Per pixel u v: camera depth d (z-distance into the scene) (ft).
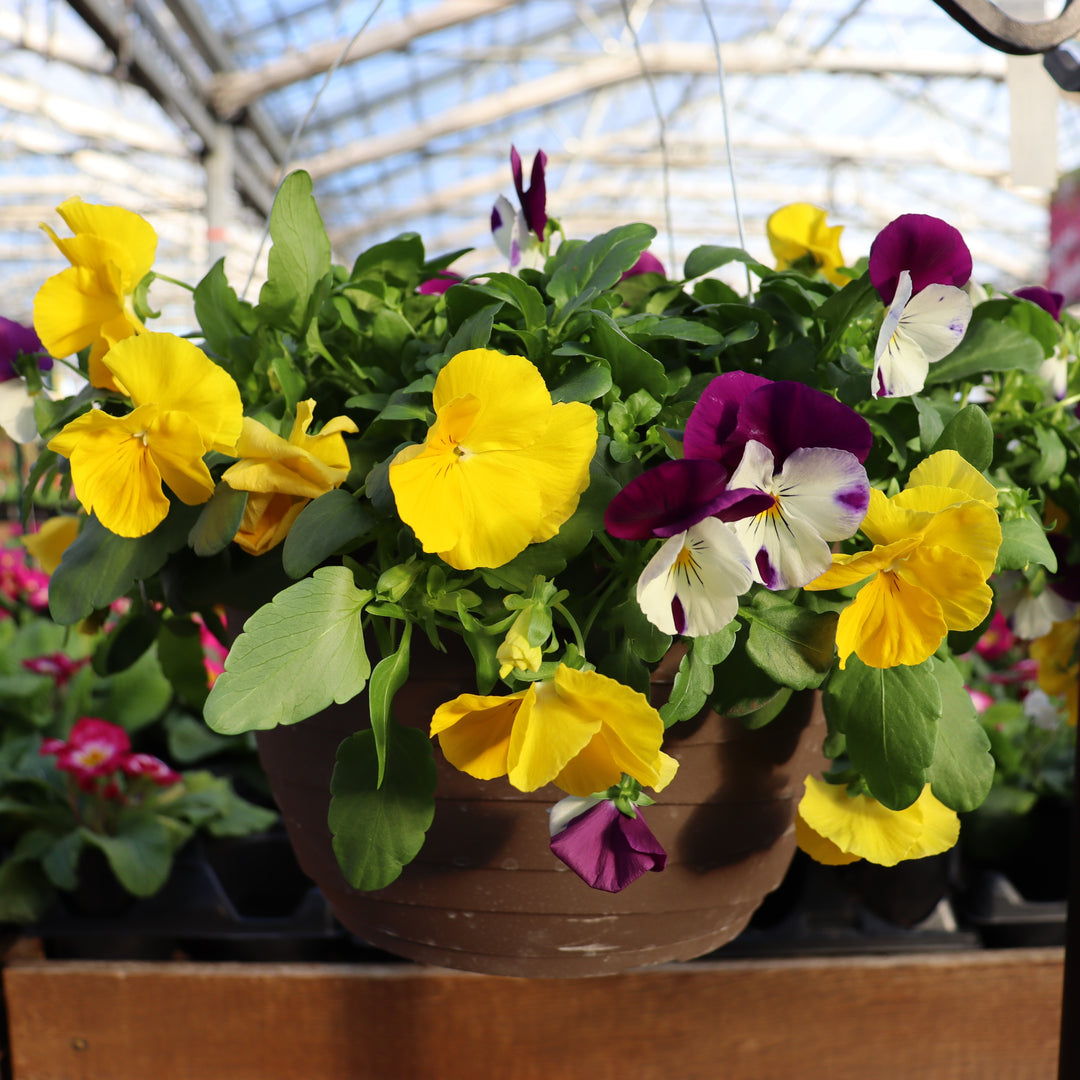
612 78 36.81
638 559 1.70
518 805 1.91
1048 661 2.89
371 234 49.85
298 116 38.17
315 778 2.05
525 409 1.49
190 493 1.70
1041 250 51.72
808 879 3.72
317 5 31.48
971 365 2.02
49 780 4.66
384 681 1.61
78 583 1.84
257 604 1.87
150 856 3.85
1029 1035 3.31
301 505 1.77
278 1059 3.19
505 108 36.78
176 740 5.31
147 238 1.90
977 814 4.00
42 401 2.19
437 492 1.48
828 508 1.52
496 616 1.72
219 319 1.97
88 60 26.91
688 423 1.57
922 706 1.72
